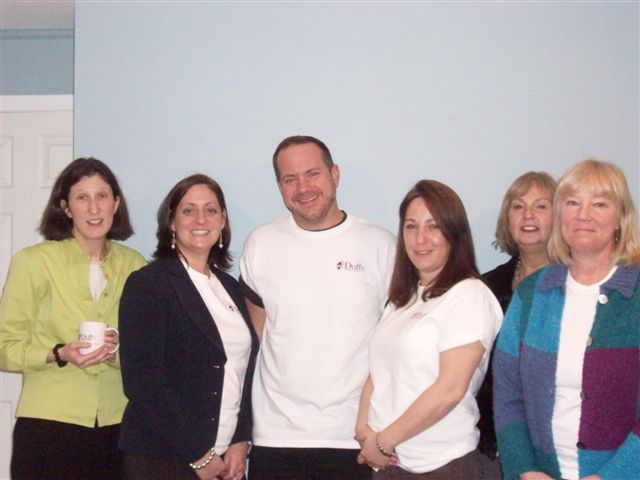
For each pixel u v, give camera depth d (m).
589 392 1.62
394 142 2.62
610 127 2.57
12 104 3.29
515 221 2.15
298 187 2.14
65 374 2.16
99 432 2.18
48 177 3.29
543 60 2.59
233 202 2.67
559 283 1.74
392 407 1.88
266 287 2.20
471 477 1.85
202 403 1.98
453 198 1.93
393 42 2.63
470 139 2.60
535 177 2.15
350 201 2.63
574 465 1.65
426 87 2.62
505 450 1.78
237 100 2.67
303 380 2.10
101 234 2.19
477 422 2.01
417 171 2.61
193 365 2.00
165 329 1.99
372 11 2.64
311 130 2.65
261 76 2.67
